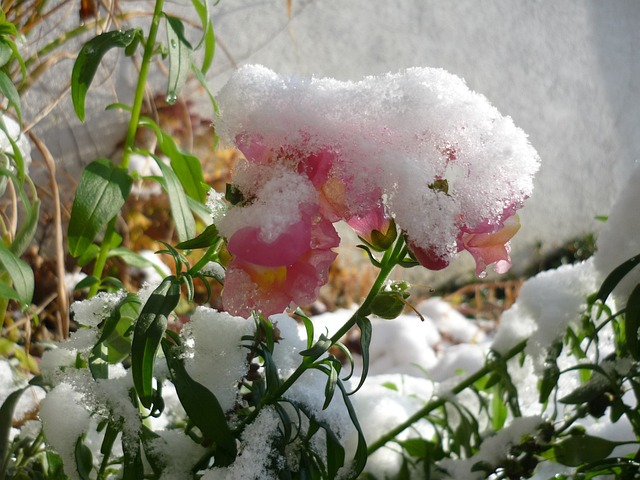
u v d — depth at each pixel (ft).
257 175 0.50
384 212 0.50
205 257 0.59
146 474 0.69
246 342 0.65
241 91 0.50
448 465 0.80
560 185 2.76
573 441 0.76
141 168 1.79
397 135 0.50
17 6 1.13
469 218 0.50
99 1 1.20
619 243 0.76
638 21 2.85
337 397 0.67
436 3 2.43
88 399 0.64
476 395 0.91
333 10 2.25
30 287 0.72
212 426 0.58
